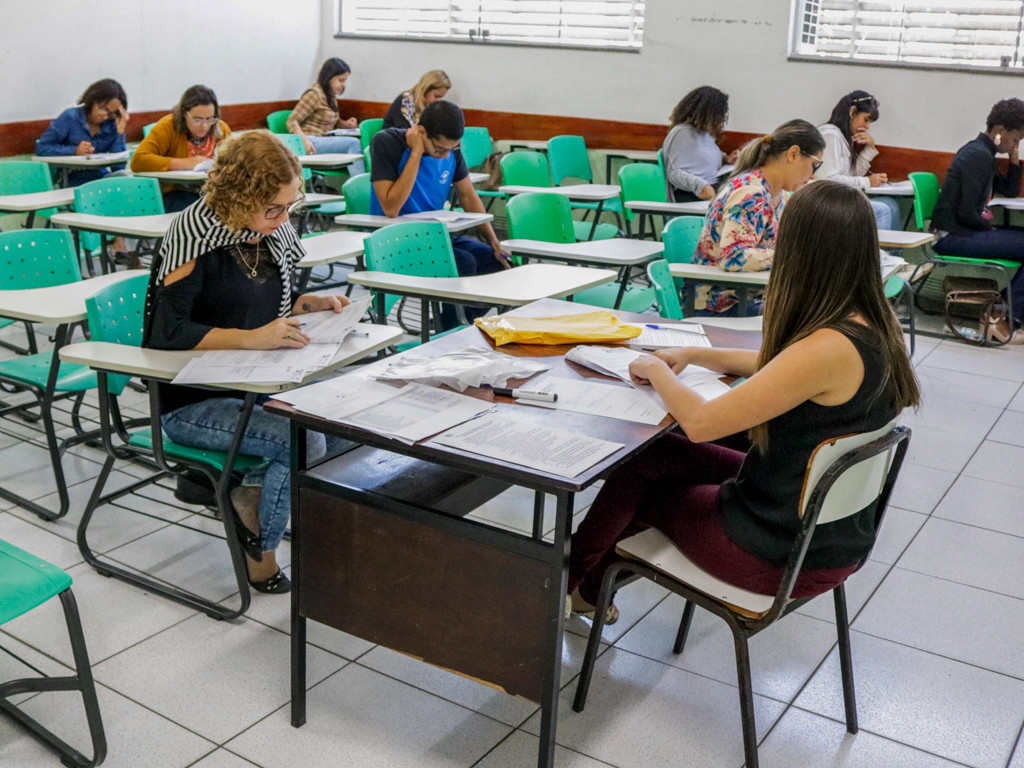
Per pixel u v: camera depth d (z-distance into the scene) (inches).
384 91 302.5
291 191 91.4
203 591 100.5
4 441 134.8
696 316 150.6
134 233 146.0
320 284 216.5
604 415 74.1
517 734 81.0
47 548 107.8
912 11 227.9
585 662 82.0
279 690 85.5
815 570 71.3
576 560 84.7
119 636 92.4
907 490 132.2
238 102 283.9
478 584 69.5
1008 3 217.6
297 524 76.9
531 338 91.2
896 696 88.1
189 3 262.7
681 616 99.8
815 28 240.4
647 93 262.7
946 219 202.8
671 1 252.2
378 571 73.9
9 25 222.2
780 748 80.4
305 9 299.0
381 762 76.9
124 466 128.9
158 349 91.9
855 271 67.1
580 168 260.4
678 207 197.0
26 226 192.9
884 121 234.1
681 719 83.6
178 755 76.6
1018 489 133.3
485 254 165.9
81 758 74.4
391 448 68.4
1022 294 202.2
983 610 103.1
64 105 238.1
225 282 94.7
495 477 64.8
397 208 164.2
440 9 289.3
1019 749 81.5
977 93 222.2
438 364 82.2
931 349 198.5
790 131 135.3
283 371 84.3
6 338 175.6
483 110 287.3
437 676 88.7
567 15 270.8
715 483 83.5
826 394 67.2
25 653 88.8
